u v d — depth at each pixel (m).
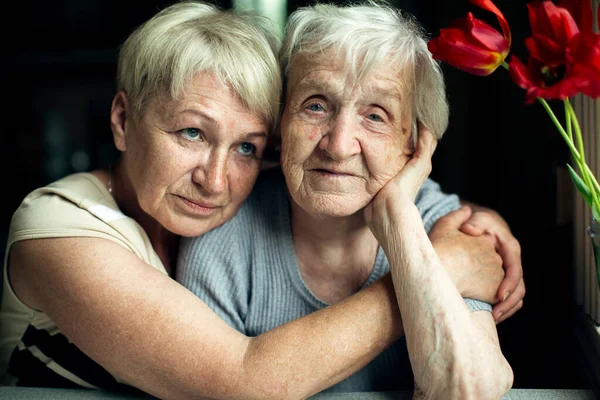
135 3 2.95
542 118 1.66
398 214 0.99
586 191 0.91
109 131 3.16
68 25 2.98
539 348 1.62
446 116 1.14
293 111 1.04
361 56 0.98
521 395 1.00
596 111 1.10
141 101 1.08
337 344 0.94
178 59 1.02
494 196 2.12
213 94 1.03
